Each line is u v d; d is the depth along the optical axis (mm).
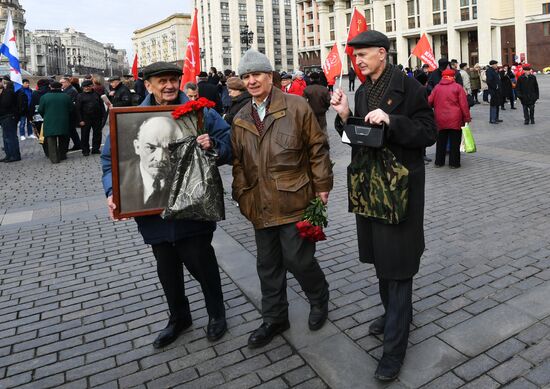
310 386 2811
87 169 10562
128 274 4734
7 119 11656
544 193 6535
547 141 10625
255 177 3111
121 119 2943
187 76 6246
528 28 48219
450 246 4824
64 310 4039
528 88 13195
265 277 3289
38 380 3064
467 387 2686
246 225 6020
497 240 4895
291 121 3051
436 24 54500
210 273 3316
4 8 77312
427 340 3170
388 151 2701
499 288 3832
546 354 2920
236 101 6223
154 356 3250
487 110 17844
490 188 7008
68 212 7129
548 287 3771
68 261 5176
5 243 5879
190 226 3088
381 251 2787
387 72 2814
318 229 3020
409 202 2760
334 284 4145
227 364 3090
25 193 8555
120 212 2990
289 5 114250
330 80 9391
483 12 48656
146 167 3008
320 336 3316
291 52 115375
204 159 2912
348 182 2930
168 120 3010
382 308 3662
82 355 3332
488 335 3172
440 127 8375
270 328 3301
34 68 123625
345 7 62562
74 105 12008
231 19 107250
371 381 2803
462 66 14805
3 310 4094
